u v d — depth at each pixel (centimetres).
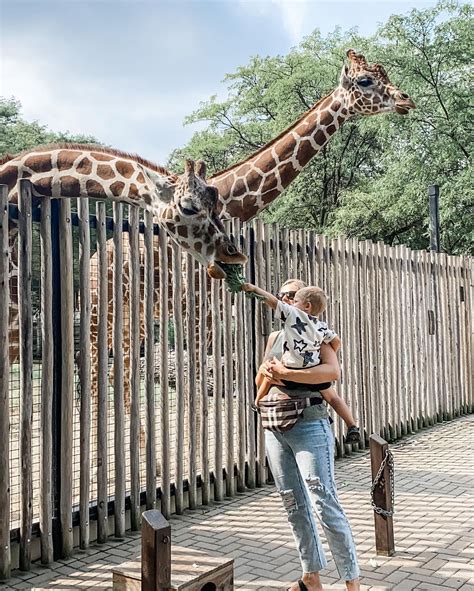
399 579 402
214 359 606
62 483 459
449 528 496
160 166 636
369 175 2452
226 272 548
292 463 371
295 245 717
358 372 804
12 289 518
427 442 831
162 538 296
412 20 1786
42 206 463
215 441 595
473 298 1076
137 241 534
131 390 523
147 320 539
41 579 419
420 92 1784
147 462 530
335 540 353
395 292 891
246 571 421
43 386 453
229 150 2595
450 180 1720
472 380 1060
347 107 767
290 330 358
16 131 2825
